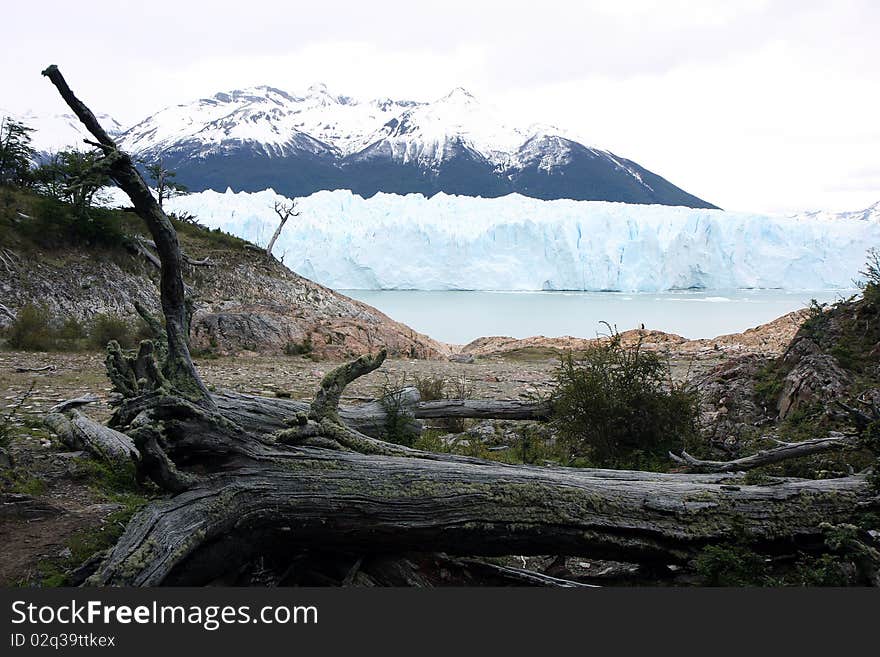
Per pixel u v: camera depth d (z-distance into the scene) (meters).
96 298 21.78
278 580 4.03
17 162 26.88
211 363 15.66
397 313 53.75
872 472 4.37
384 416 7.10
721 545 3.99
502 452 7.24
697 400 7.25
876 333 8.24
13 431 6.73
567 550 4.00
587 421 6.78
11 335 16.31
